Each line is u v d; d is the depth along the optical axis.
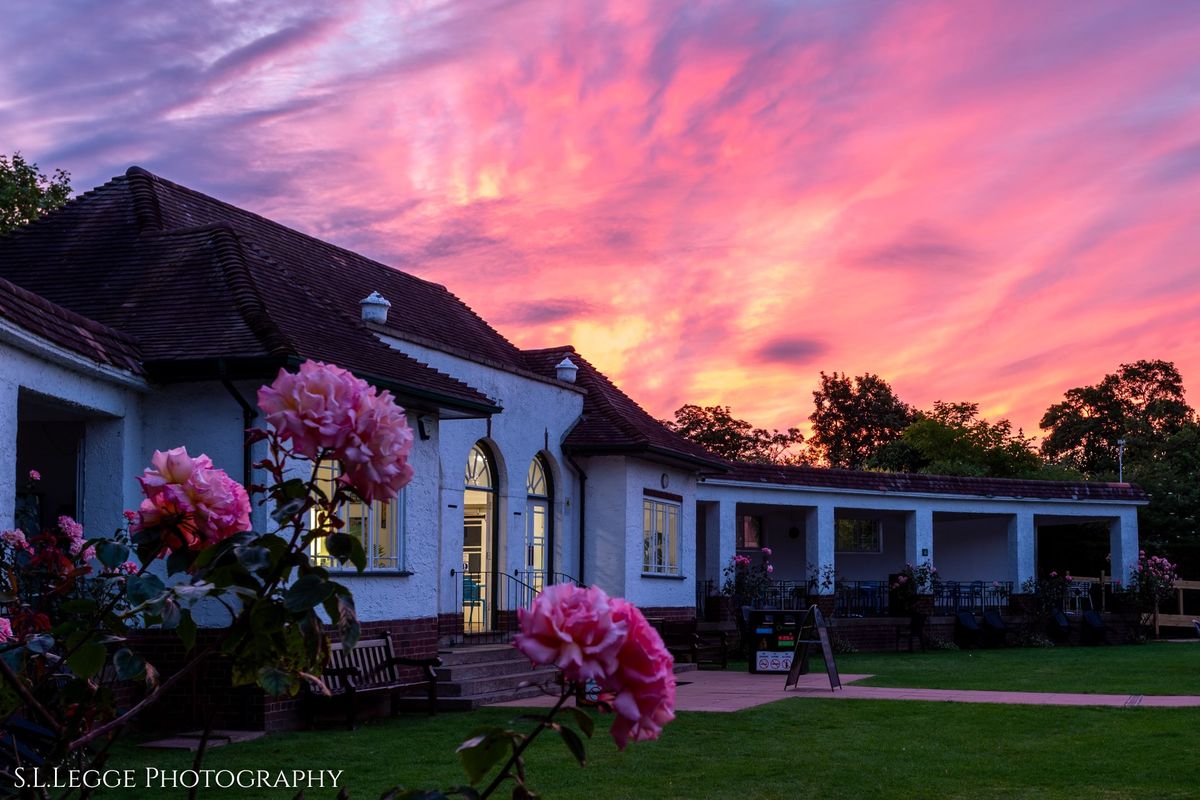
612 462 22.25
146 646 12.86
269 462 3.15
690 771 10.54
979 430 51.03
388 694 14.35
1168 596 32.62
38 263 15.58
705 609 26.89
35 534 11.90
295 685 3.30
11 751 4.84
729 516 27.31
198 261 15.10
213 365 12.98
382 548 15.17
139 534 3.39
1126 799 9.24
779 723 13.63
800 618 21.28
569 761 11.05
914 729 13.16
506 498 19.97
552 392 21.55
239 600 3.31
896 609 30.23
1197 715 14.20
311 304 15.65
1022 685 18.64
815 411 62.81
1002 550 33.84
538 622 2.35
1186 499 40.09
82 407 12.40
